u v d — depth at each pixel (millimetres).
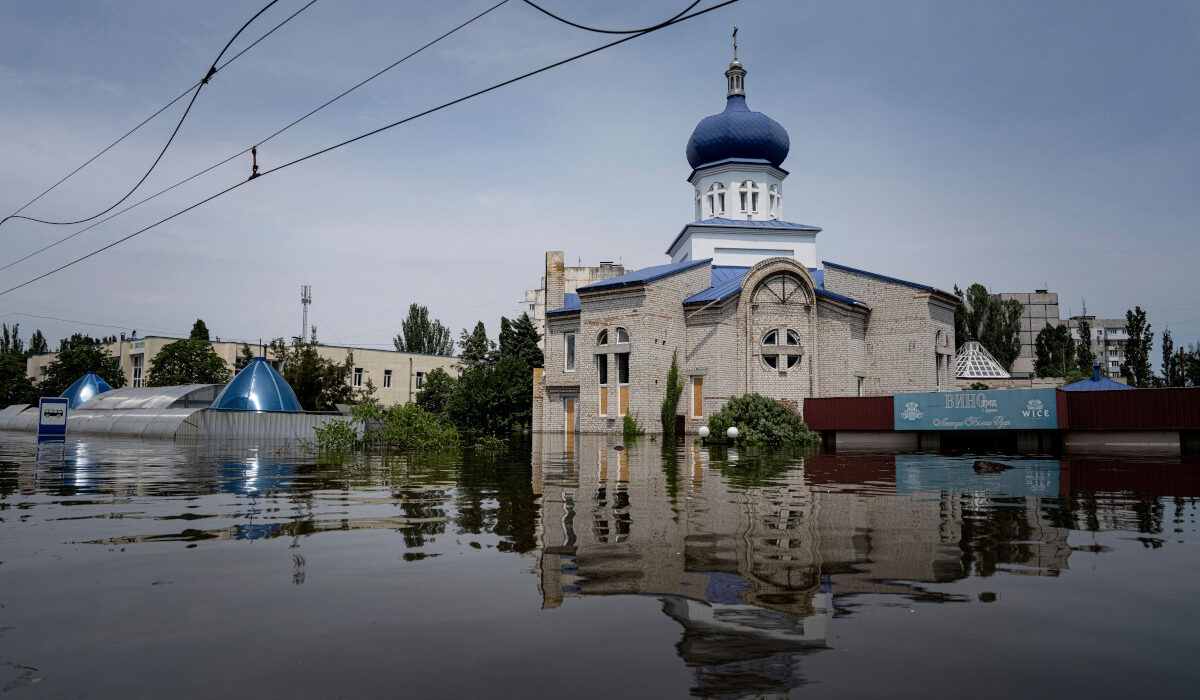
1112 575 5930
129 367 74125
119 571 5984
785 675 3732
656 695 3457
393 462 18953
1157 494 11633
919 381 38938
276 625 4547
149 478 14000
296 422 34500
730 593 5328
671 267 43250
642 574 5914
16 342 114250
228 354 70812
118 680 3650
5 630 4441
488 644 4191
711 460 20156
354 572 5961
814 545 7168
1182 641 4316
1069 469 16703
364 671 3773
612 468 17219
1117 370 120562
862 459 20578
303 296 74500
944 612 4867
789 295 38875
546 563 6316
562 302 48219
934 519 8898
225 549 6910
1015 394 27062
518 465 18031
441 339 91875
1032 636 4387
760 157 49344
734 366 38938
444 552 6789
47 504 10117
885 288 40406
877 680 3674
